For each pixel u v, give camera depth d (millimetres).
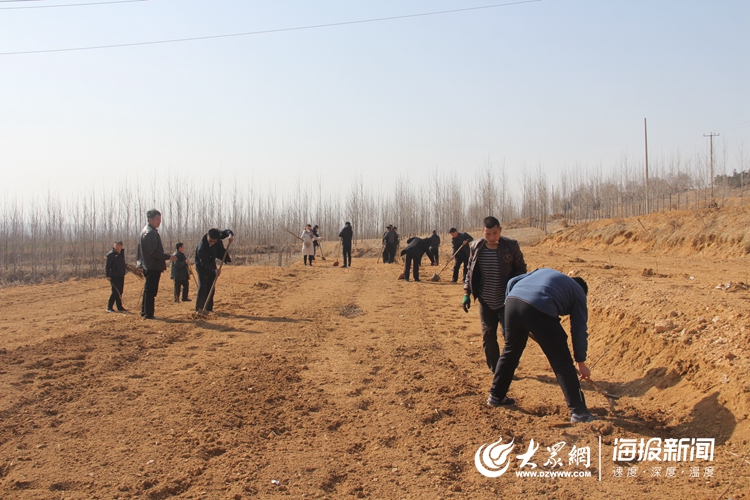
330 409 5637
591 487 3887
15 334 9305
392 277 18594
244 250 37438
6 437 4734
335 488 3938
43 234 31094
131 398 5867
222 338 8969
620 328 7457
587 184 50625
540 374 6781
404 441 4801
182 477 4020
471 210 52312
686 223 21469
